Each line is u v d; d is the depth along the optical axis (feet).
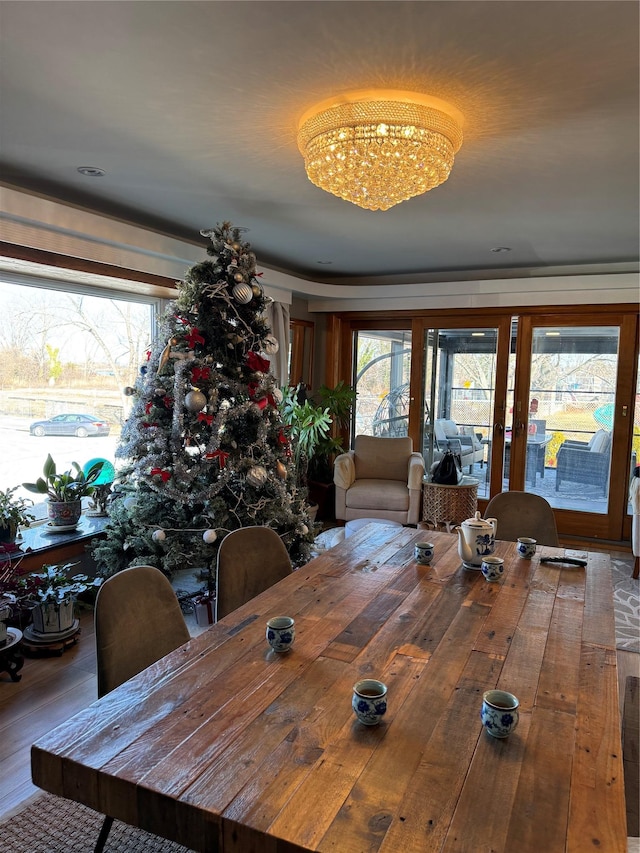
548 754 3.68
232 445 11.13
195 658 4.87
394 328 20.15
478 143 8.06
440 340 19.45
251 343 11.50
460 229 13.14
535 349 18.25
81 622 11.25
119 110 7.24
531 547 7.70
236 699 4.26
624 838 3.03
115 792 3.44
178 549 10.75
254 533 7.55
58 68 6.22
